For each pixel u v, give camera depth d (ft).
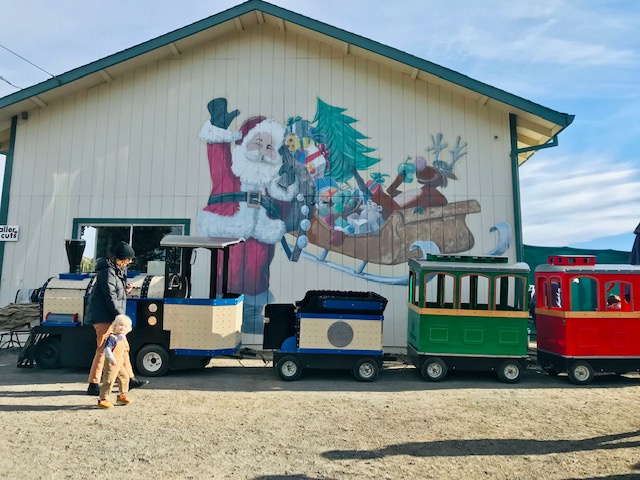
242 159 32.91
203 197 32.73
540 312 27.02
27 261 32.40
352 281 31.71
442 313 24.62
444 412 18.35
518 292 24.81
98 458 13.16
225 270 26.55
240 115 33.32
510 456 13.85
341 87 33.30
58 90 32.76
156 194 32.83
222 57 33.88
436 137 32.50
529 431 16.12
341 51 33.50
